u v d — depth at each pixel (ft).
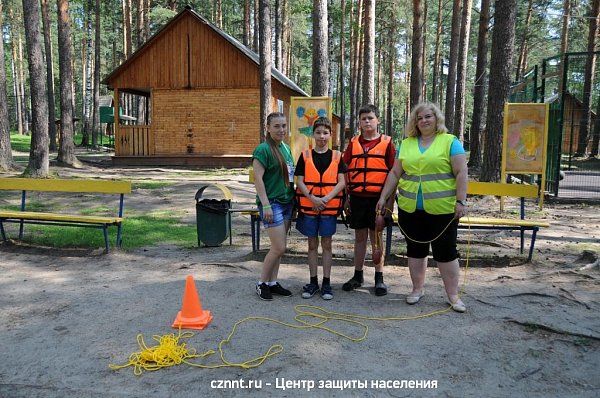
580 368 11.41
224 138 70.23
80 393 10.48
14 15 157.48
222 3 131.44
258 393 10.41
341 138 114.93
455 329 13.60
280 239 15.48
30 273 19.30
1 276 18.89
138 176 56.08
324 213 15.75
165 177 55.47
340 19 113.91
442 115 14.55
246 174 59.77
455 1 75.87
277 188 15.46
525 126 32.99
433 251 15.07
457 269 15.01
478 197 37.50
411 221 15.12
